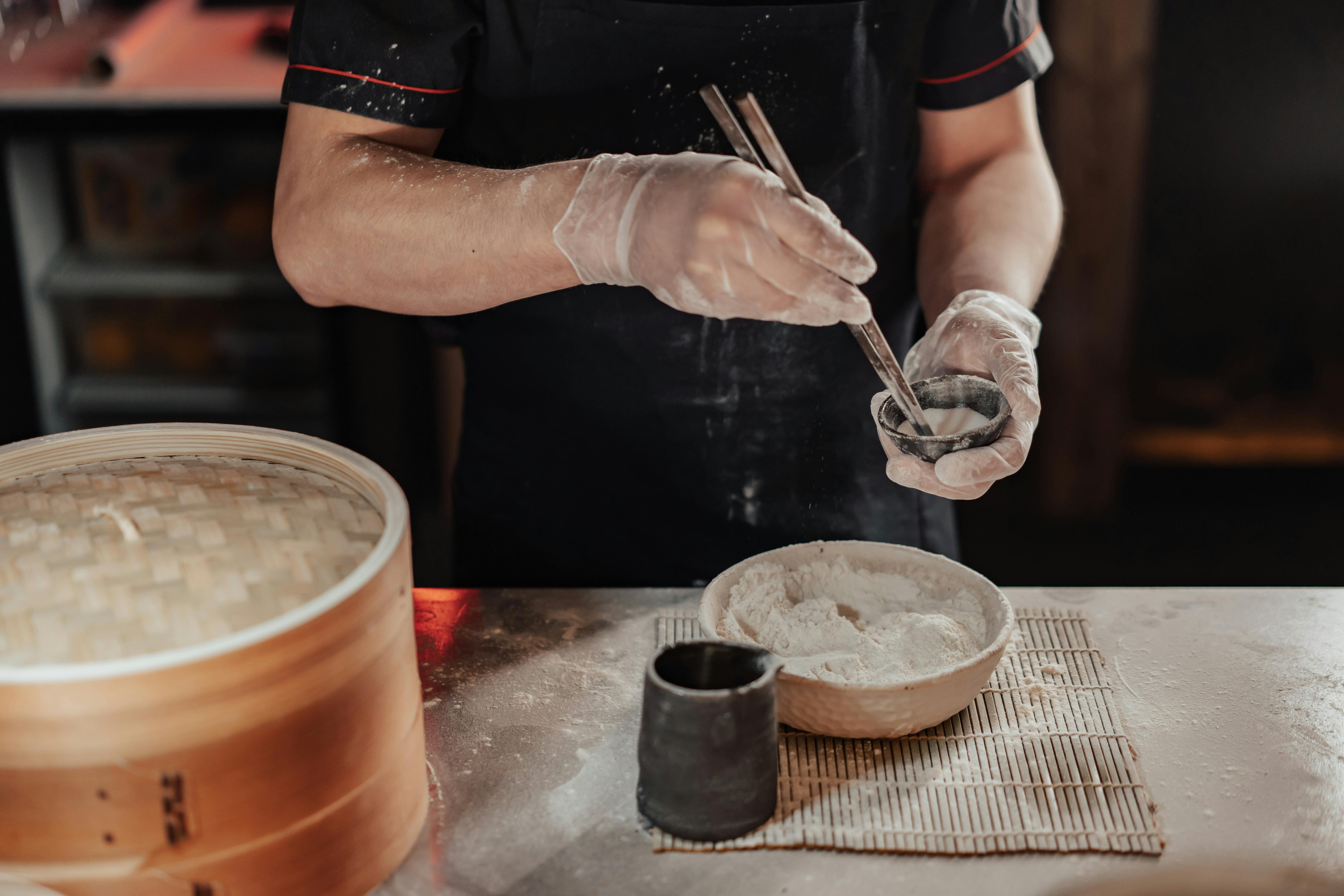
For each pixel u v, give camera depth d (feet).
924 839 2.80
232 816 2.19
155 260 10.02
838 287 3.02
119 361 10.43
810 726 3.09
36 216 9.60
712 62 4.28
